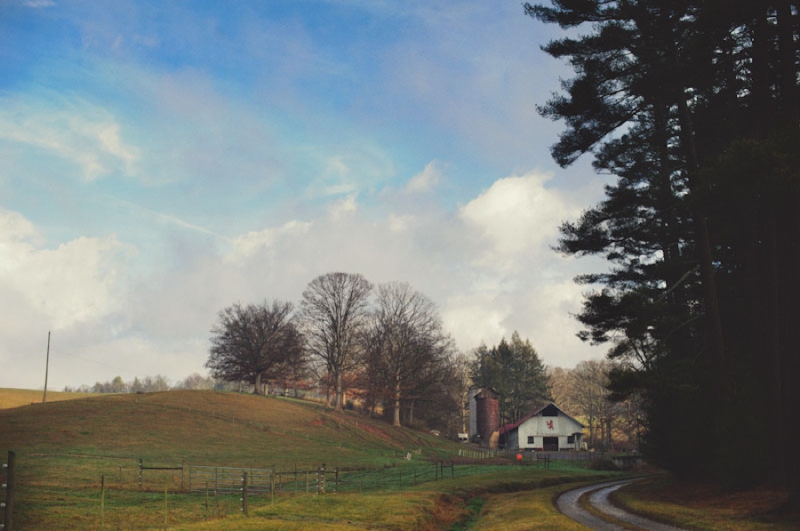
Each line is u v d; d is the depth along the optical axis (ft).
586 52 101.81
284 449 231.71
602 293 104.83
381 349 344.69
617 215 112.27
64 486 115.44
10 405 318.24
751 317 107.24
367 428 316.81
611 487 133.08
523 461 247.29
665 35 96.58
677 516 78.54
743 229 107.34
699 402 103.19
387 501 100.22
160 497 106.73
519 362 531.91
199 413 274.57
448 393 420.36
